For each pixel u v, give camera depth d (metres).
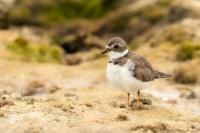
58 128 13.86
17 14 39.31
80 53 35.53
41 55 31.17
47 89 21.88
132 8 39.72
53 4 41.59
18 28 37.84
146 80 15.93
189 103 21.19
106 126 14.16
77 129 13.82
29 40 33.84
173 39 30.94
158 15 37.75
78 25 39.91
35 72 26.77
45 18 40.47
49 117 14.67
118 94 19.20
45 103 15.94
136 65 15.76
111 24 39.19
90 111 15.59
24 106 15.48
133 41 36.06
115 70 15.76
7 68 26.84
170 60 28.52
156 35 33.00
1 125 13.95
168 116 15.79
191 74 25.47
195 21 32.12
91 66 29.81
